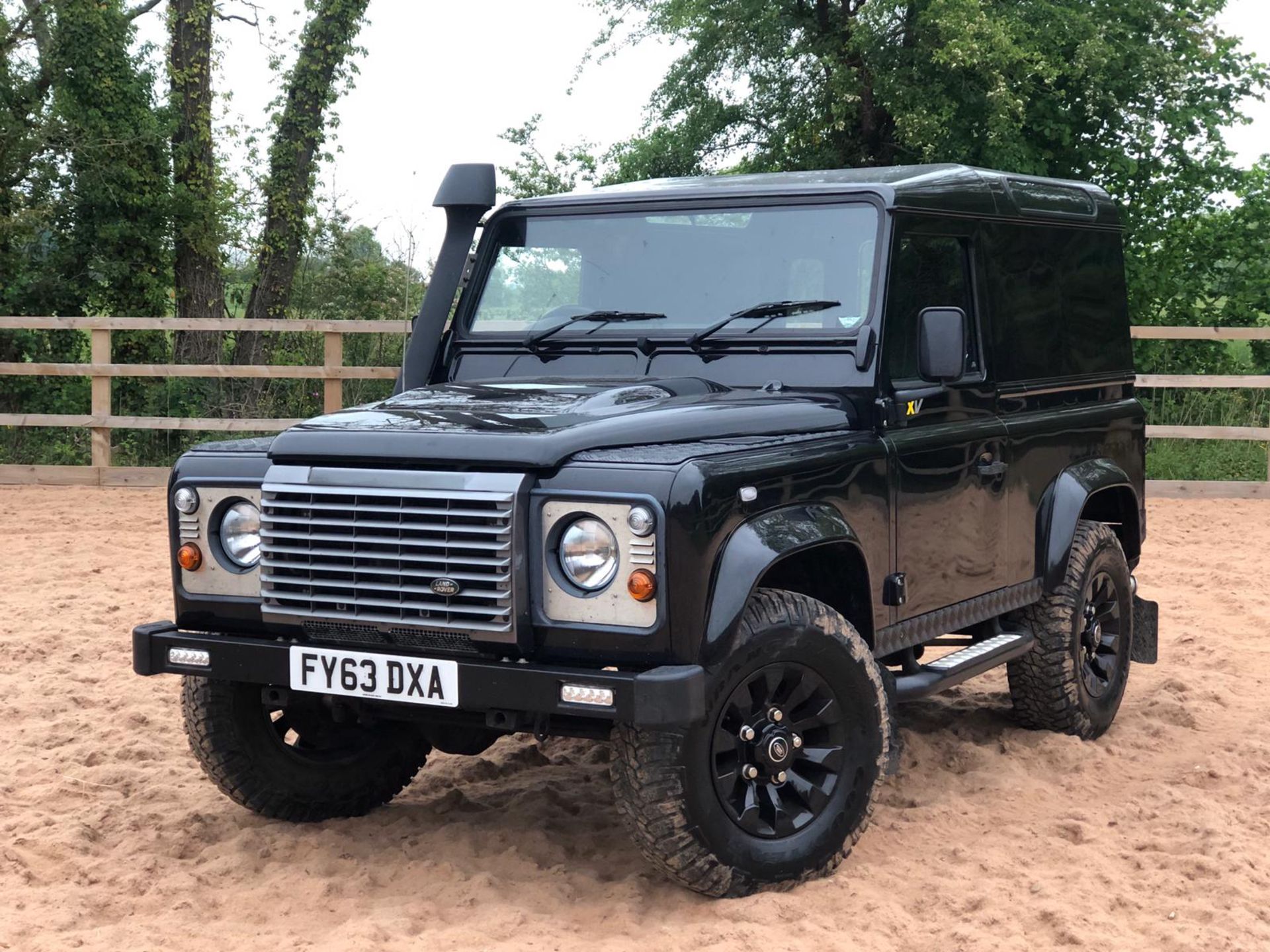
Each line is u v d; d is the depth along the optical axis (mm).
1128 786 5391
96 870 4453
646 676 3602
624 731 3867
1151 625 6496
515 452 3807
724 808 3975
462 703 3836
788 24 20172
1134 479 6551
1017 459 5488
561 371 5027
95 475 14219
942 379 4512
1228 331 13750
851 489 4379
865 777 4266
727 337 4812
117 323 13906
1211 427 13562
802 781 4168
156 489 14055
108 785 5363
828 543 4133
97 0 20453
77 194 20484
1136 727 6262
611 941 3783
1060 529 5754
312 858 4527
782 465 4062
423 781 5512
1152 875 4371
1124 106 19484
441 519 3852
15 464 16250
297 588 4074
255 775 4770
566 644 3770
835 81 19016
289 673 4129
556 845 4609
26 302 20375
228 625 4328
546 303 5195
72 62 20078
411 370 5219
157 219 20953
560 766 5695
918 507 4770
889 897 4133
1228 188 19609
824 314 4727
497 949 3729
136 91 20484
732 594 3764
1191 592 9461
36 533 11430
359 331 13727
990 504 5289
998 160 18781
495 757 5785
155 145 20719
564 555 3777
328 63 21719
